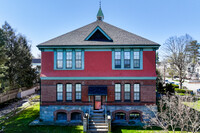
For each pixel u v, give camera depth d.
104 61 15.90
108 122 13.00
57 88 15.98
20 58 27.33
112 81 15.69
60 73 15.91
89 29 18.94
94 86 15.66
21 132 12.82
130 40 16.22
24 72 28.94
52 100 15.79
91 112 15.29
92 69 15.89
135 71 15.69
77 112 15.90
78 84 15.95
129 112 15.49
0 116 17.62
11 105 23.11
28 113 18.50
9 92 27.00
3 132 12.84
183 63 36.09
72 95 15.78
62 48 15.95
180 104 11.30
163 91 25.94
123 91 15.63
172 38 38.75
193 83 47.16
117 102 15.55
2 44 21.19
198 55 44.25
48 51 16.06
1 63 21.17
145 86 15.50
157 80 31.28
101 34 16.94
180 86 35.84
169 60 39.00
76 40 16.58
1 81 24.30
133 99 15.54
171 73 48.66
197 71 57.97
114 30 18.45
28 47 31.12
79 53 16.16
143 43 15.55
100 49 15.95
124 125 14.41
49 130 13.28
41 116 15.73
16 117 16.94
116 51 15.98
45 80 15.88
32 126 14.24
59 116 16.03
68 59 16.16
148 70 15.66
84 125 13.01
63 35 17.75
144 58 15.70
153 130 13.23
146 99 15.47
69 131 13.08
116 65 15.98
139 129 13.47
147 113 15.34
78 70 15.96
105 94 14.77
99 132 12.98
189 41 37.41
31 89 34.38
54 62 16.00
